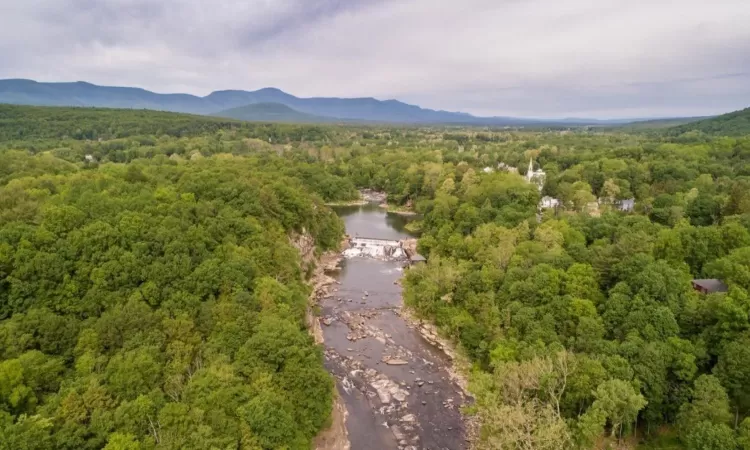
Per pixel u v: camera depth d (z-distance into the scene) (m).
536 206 155.75
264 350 61.44
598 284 81.50
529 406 55.44
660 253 85.56
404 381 82.00
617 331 67.81
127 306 62.78
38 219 74.62
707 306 64.06
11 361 49.09
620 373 57.66
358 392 78.75
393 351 92.44
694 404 53.44
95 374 53.09
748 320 60.28
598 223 115.81
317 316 106.81
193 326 65.00
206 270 73.75
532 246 102.69
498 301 86.69
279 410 53.94
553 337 69.88
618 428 59.16
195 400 52.16
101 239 70.81
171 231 78.38
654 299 69.56
